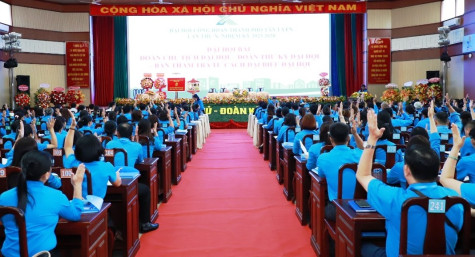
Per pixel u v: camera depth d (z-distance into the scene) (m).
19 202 2.58
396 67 18.12
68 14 18.16
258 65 18.44
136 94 18.34
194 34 18.34
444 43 14.52
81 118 7.45
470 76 14.95
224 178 7.79
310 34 18.42
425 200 2.20
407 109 9.20
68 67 18.17
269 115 10.59
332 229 3.63
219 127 16.41
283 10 14.77
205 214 5.60
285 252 4.30
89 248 2.97
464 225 2.25
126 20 18.77
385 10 18.16
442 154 4.55
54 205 2.69
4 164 4.11
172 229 5.04
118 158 4.62
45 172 2.69
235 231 4.93
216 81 18.48
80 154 3.63
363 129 6.50
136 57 18.44
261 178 7.76
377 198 2.41
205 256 4.20
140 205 4.94
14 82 16.52
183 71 18.44
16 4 16.64
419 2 17.31
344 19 18.88
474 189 2.59
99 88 18.91
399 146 4.38
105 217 3.38
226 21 18.33
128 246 4.08
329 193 3.87
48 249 2.64
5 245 2.59
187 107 12.38
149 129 5.81
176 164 7.29
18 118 8.41
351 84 19.06
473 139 3.59
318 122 8.27
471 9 14.79
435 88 15.24
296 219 5.35
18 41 15.02
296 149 5.66
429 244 2.23
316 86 18.56
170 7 14.62
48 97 16.31
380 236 2.93
